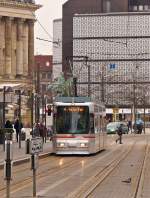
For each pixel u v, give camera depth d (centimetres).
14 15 12800
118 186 2503
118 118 15700
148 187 2458
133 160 4306
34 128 6028
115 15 16438
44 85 17288
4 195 2178
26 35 13138
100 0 17488
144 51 16425
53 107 4828
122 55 16325
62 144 4772
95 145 4994
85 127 4769
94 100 4991
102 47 16375
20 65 13012
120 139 7381
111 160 4319
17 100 5931
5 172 1897
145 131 13375
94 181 2728
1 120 6175
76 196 2136
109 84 16050
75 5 17375
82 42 16462
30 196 2131
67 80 10900
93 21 16425
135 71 16288
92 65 16150
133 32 16462
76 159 4441
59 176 3009
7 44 12700
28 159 4153
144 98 15250
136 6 18112
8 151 1900
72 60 15712
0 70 12562
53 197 2100
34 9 13188
